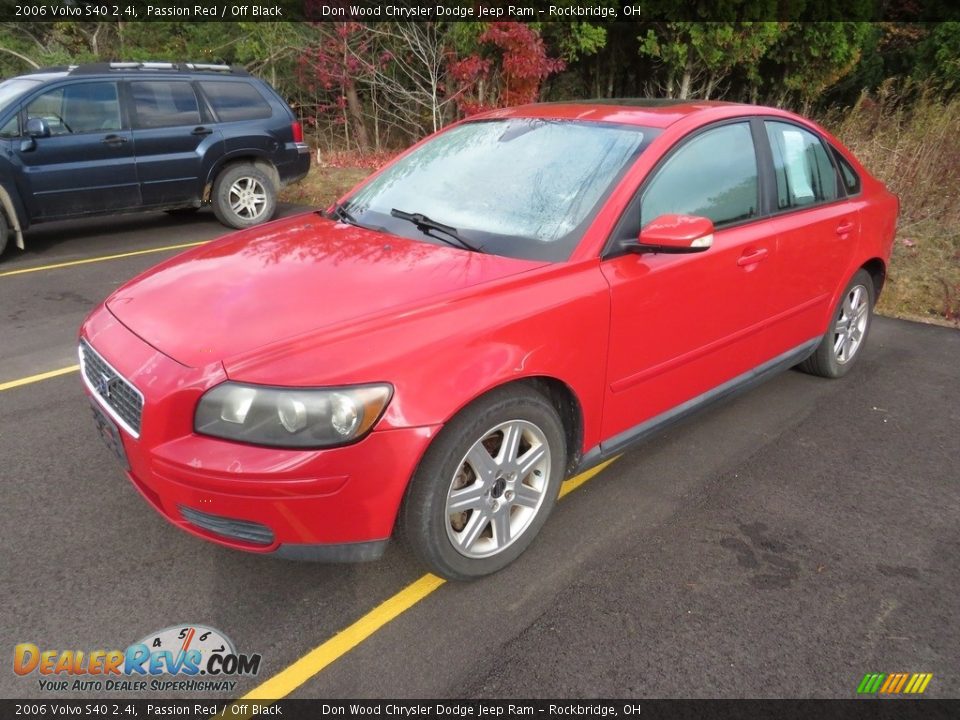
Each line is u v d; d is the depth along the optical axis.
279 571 2.79
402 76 16.80
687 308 3.19
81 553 2.85
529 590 2.71
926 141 8.40
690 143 3.27
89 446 3.67
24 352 4.91
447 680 2.32
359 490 2.31
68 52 18.81
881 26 15.07
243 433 2.25
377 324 2.40
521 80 11.58
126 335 2.59
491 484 2.62
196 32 18.53
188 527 2.45
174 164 8.23
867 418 4.16
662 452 3.74
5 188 7.18
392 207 3.42
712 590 2.72
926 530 3.13
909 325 5.83
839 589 2.75
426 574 2.79
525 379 2.69
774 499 3.33
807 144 4.05
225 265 2.96
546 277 2.73
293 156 9.23
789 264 3.75
